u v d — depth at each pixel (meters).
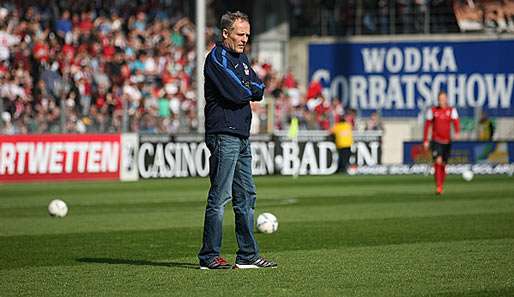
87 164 89.19
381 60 124.06
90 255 35.91
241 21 29.88
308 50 126.56
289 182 85.25
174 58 116.62
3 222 49.59
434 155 69.38
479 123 105.88
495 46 120.56
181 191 74.00
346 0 126.38
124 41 113.38
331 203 61.19
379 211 54.88
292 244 38.62
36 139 87.06
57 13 115.50
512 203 60.03
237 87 29.52
